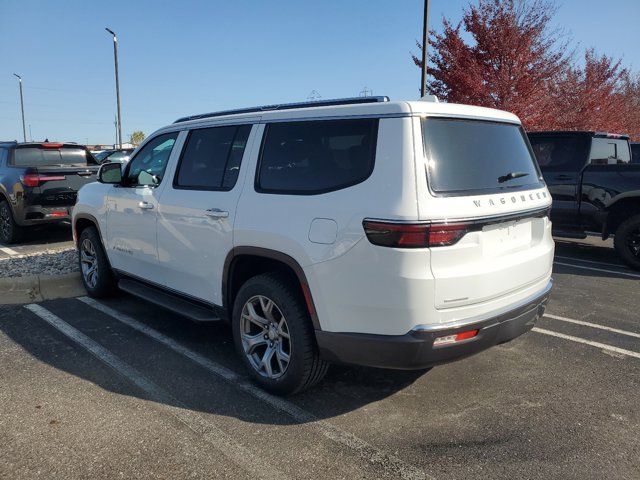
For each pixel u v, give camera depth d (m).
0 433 3.05
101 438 3.01
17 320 5.06
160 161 4.71
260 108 4.16
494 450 2.95
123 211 4.98
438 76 14.24
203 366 4.04
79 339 4.57
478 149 3.28
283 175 3.48
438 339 2.88
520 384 3.79
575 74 16.42
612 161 8.99
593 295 6.25
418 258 2.79
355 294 2.97
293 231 3.24
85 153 10.35
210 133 4.20
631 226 7.52
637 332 4.94
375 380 3.83
